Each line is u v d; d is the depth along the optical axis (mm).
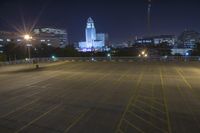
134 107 12156
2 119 10602
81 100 13781
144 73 25812
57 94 15523
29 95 15352
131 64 38000
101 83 19547
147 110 11609
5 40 109625
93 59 52188
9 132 9133
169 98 13992
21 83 20188
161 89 16672
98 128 9398
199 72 26234
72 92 16062
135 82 19781
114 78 22281
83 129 9312
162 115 10797
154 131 9016
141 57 50281
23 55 66438
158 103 12891
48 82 20562
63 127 9562
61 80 21594
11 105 12914
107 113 11211
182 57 47500
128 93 15477
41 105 12828
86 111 11578
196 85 18047
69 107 12328
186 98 13945
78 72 27719
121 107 12188
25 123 10055
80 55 70125
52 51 72438
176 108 11898
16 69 32875
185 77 22391
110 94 15250
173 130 9070
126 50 80875
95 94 15328
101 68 32094
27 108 12281
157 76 23281
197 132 8875
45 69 32156
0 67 36438
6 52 67188
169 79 21203
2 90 17109
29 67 35719
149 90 16375
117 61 45875
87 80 21328
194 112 11203
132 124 9734
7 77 24188
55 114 11195
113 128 9359
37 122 10156
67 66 36156
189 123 9758
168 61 43719
